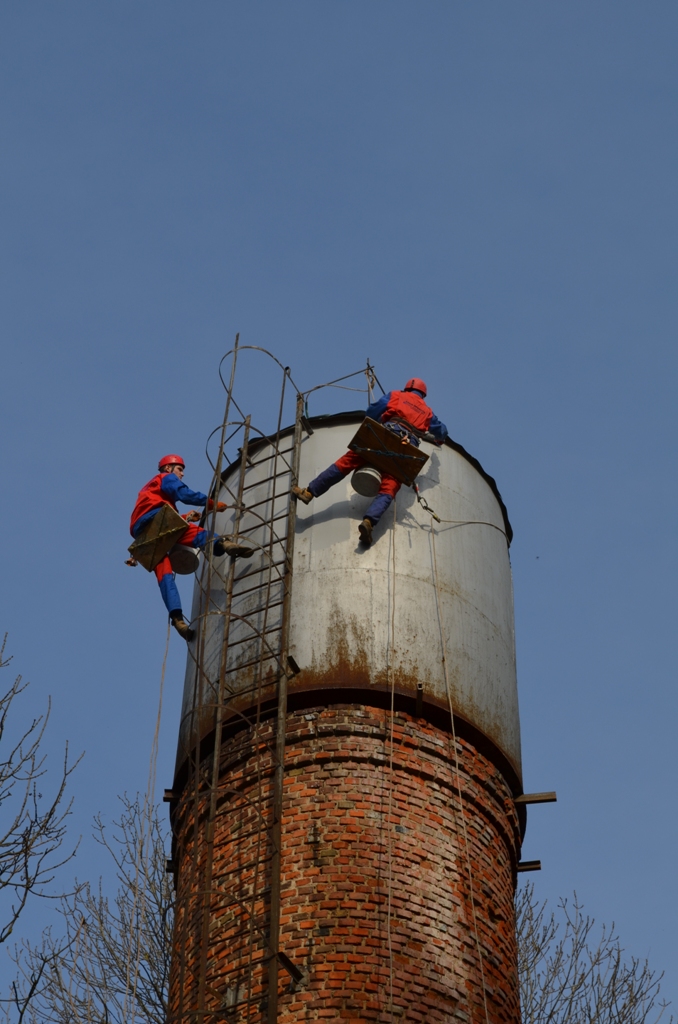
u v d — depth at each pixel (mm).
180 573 28141
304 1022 21438
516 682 28391
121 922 35906
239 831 24125
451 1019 22172
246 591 26719
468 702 25891
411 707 25250
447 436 29484
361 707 25062
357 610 25906
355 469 27141
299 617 25875
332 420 28812
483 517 29125
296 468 27750
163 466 28766
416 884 23375
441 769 24984
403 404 27594
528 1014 35906
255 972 22188
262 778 24484
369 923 22578
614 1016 35781
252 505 27734
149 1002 34156
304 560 26672
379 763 24547
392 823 23906
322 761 24453
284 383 29094
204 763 25734
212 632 27047
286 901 22859
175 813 26688
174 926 25203
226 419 28031
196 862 23812
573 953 37625
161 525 27359
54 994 30953
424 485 28281
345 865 23188
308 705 25109
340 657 25328
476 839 24875
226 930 23016
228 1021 21047
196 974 23047
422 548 27281
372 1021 21516
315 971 22000
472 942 23406
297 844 23516
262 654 25469
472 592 27484
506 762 26328
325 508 27359
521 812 27281
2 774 23516
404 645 25703
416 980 22250
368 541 26625
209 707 25797
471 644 26688
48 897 22188
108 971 34344
